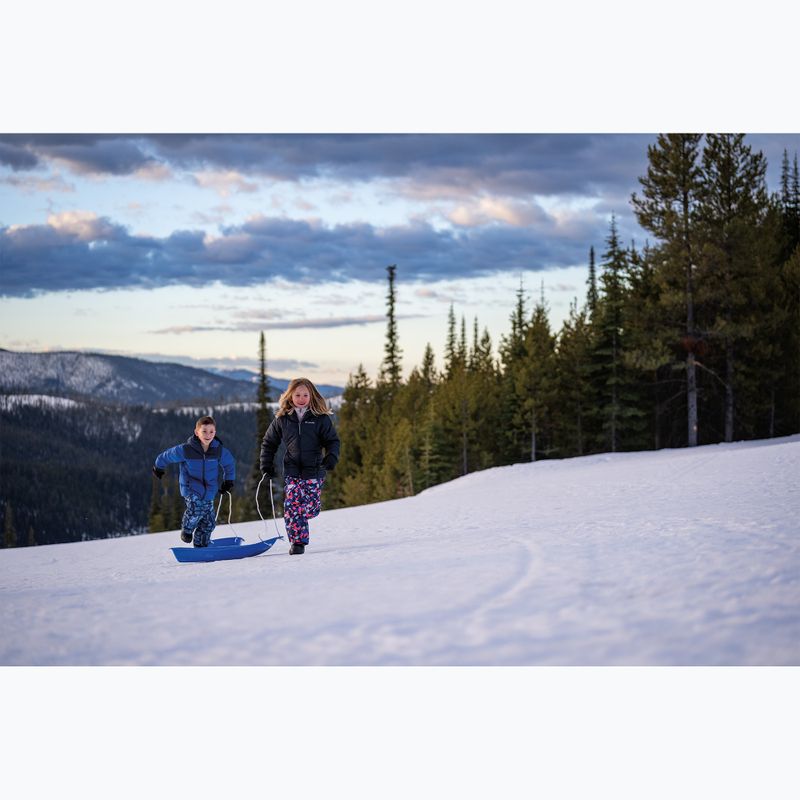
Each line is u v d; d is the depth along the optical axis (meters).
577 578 5.39
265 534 14.53
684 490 12.46
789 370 39.34
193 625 4.77
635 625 4.05
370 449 65.62
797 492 10.13
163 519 90.62
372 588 5.61
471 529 9.91
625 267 43.66
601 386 45.03
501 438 53.31
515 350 58.75
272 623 4.68
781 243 43.62
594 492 14.39
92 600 6.02
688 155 36.56
